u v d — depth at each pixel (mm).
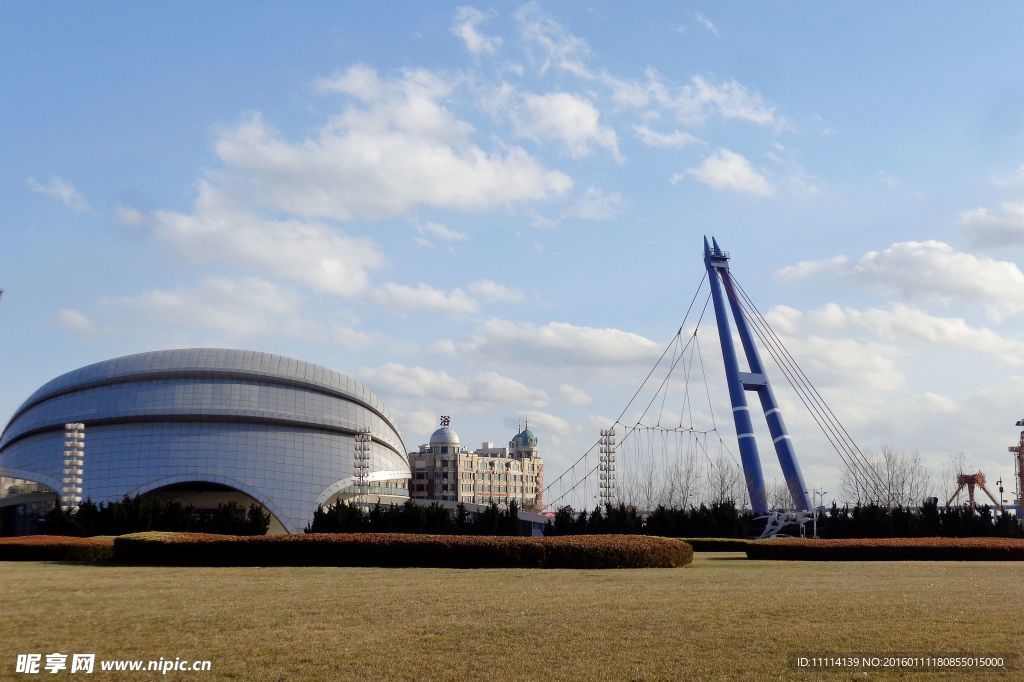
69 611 32906
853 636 27453
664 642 26969
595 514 111125
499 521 108062
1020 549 60750
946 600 34000
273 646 26938
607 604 33438
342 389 149625
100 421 138000
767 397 126812
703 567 53156
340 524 102562
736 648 26266
